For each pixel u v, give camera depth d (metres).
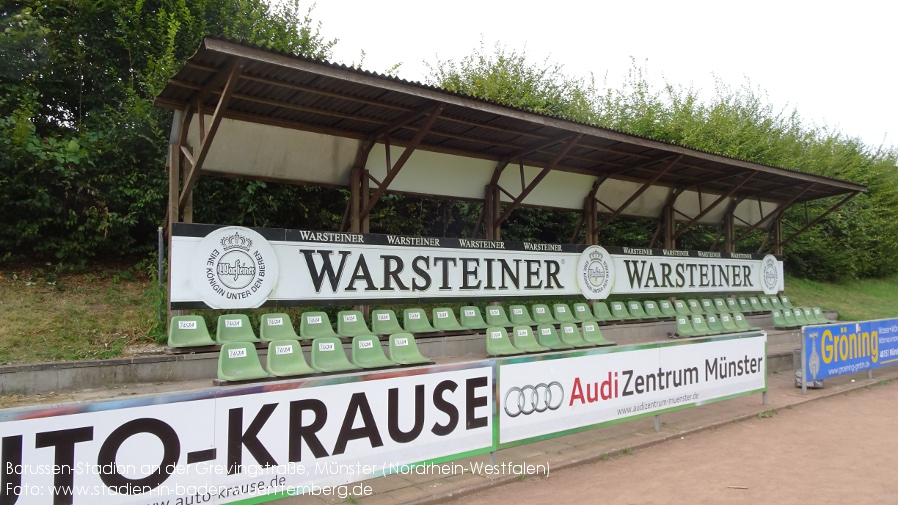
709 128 19.19
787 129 23.30
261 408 4.03
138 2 11.96
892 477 5.39
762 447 6.37
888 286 24.83
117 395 6.67
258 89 7.97
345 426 4.42
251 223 12.48
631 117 19.98
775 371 11.41
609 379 6.29
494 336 9.05
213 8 12.90
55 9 11.83
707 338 7.45
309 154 10.00
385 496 4.75
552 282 12.30
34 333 7.97
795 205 21.06
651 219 15.77
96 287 10.18
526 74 18.47
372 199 9.95
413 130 10.00
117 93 12.50
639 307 13.66
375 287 9.89
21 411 3.14
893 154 26.61
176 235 8.08
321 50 14.53
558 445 6.29
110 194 11.01
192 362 7.67
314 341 7.26
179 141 8.45
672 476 5.38
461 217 16.30
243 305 8.56
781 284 17.52
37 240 10.57
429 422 4.89
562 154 10.66
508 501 4.73
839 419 7.71
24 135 9.98
